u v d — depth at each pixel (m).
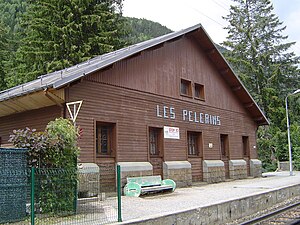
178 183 18.41
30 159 9.56
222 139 23.84
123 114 16.16
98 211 10.38
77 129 11.45
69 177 9.89
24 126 15.69
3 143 16.62
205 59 22.62
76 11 32.91
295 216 12.79
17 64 36.00
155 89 18.23
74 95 14.10
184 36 20.53
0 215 8.44
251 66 43.47
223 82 24.22
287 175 28.59
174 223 9.91
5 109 15.84
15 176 8.87
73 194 9.92
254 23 48.16
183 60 20.61
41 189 9.32
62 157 10.02
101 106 15.16
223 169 22.36
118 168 9.21
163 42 18.00
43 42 32.50
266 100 43.16
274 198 15.69
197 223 10.71
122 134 15.95
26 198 9.02
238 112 25.61
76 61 31.62
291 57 48.06
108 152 15.54
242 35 47.00
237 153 24.72
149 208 11.13
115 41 34.41
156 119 17.98
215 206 11.57
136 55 16.58
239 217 12.73
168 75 19.25
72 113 13.99
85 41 32.84
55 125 10.21
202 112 21.61
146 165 16.61
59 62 30.81
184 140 19.69
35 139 9.73
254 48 45.06
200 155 21.03
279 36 48.19
